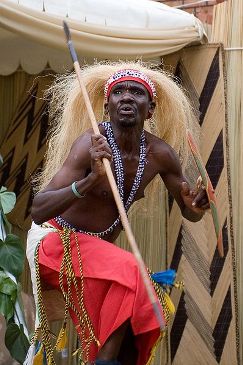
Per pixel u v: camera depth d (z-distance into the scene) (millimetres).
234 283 13203
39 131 14617
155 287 8055
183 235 13430
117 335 7922
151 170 8508
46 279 8469
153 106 8477
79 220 8312
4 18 11531
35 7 11750
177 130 9188
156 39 12914
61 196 7754
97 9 12375
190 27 13227
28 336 11008
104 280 7996
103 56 12602
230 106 13688
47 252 8312
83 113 9031
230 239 13266
